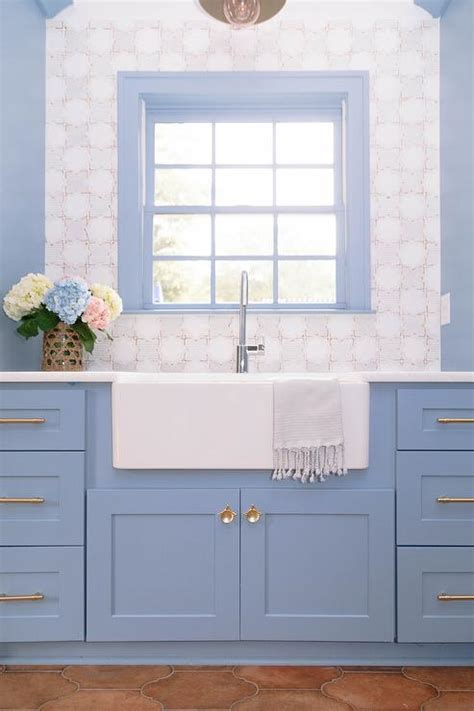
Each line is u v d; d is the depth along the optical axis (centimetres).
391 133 278
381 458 208
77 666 207
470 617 205
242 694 188
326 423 202
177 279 290
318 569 206
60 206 278
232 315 276
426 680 197
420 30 280
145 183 286
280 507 205
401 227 277
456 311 258
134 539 206
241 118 288
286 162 289
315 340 277
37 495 205
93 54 280
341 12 280
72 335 250
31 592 205
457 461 206
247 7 220
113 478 207
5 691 190
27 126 262
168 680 197
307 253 288
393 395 208
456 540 206
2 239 242
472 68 242
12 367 253
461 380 205
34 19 269
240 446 204
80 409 206
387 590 205
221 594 205
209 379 232
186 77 278
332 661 208
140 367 276
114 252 278
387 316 276
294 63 279
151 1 280
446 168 269
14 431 206
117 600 205
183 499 205
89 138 278
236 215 289
